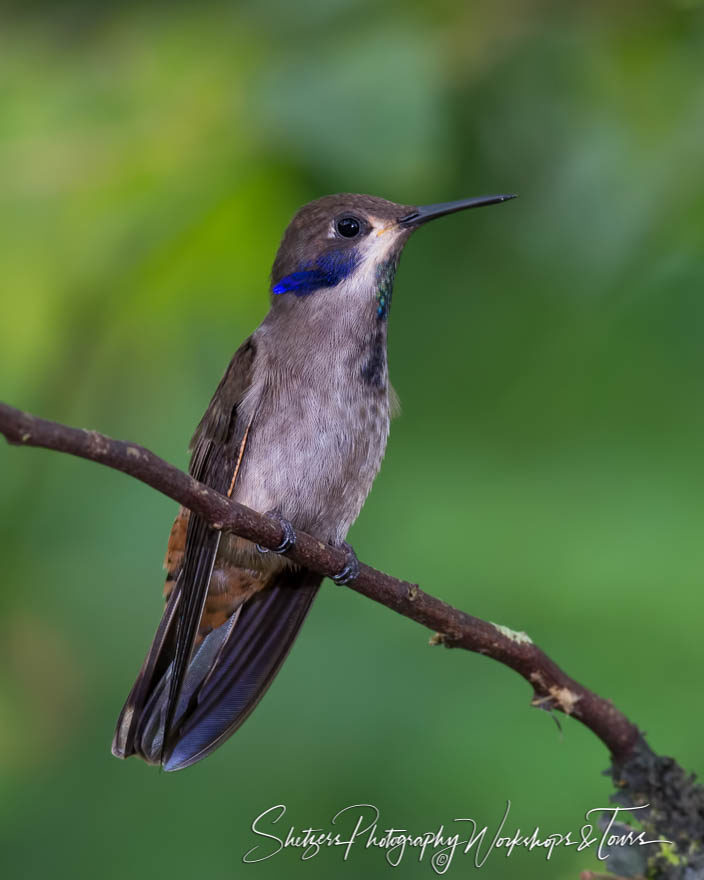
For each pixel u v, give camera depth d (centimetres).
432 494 1129
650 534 1032
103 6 902
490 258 1080
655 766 657
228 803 1105
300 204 881
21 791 1138
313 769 1061
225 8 890
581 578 1030
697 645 995
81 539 1145
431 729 1038
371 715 1056
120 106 865
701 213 928
